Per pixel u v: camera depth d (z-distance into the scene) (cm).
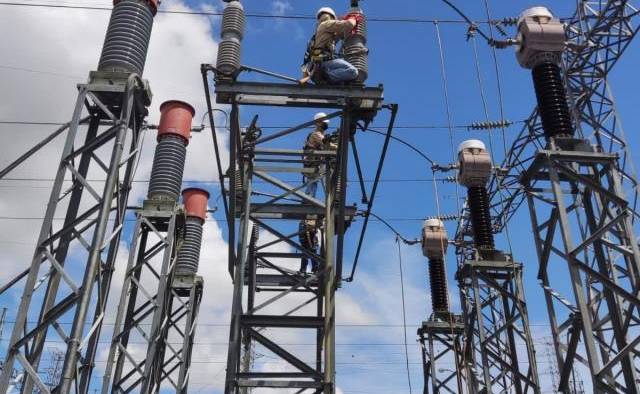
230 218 1245
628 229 957
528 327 1645
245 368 1585
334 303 1196
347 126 1117
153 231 1479
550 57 1147
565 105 1105
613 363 871
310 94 1081
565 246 952
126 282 1402
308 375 1188
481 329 1652
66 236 826
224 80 1073
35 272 765
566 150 1044
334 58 1130
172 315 1762
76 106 857
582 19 1869
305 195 1380
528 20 1173
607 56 1853
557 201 981
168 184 1530
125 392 1364
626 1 1770
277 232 1364
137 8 975
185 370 1675
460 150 1823
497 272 1741
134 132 921
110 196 783
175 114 1616
